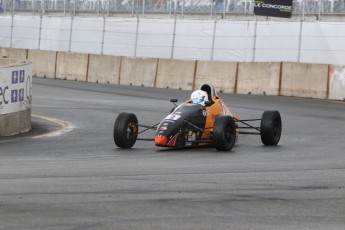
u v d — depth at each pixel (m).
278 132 43.88
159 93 92.44
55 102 76.00
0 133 46.81
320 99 85.75
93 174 29.09
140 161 34.31
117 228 18.20
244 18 115.50
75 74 116.19
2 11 149.88
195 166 32.56
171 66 102.94
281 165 33.81
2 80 46.56
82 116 61.72
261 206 22.14
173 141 38.28
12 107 48.09
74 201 22.02
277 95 90.19
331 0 104.62
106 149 40.06
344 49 95.81
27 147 40.94
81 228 18.02
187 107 40.19
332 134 51.19
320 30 98.06
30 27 139.38
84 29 129.88
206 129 40.62
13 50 127.50
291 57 101.06
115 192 24.09
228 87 95.75
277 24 102.94
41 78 118.06
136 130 41.19
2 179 27.09
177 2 123.62
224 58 110.19
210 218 19.98
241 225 19.17
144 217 19.80
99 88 99.31
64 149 40.00
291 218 20.38
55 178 27.59
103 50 126.75
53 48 135.00
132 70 108.25
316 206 22.41
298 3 108.19
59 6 140.88
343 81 84.44
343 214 21.22
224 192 24.80
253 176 29.56
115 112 65.69
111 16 132.50
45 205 21.16
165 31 118.44
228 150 39.56
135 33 122.31
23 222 18.52
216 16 117.06
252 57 106.25
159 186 25.81
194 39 114.38
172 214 20.38
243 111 69.19
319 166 33.72
